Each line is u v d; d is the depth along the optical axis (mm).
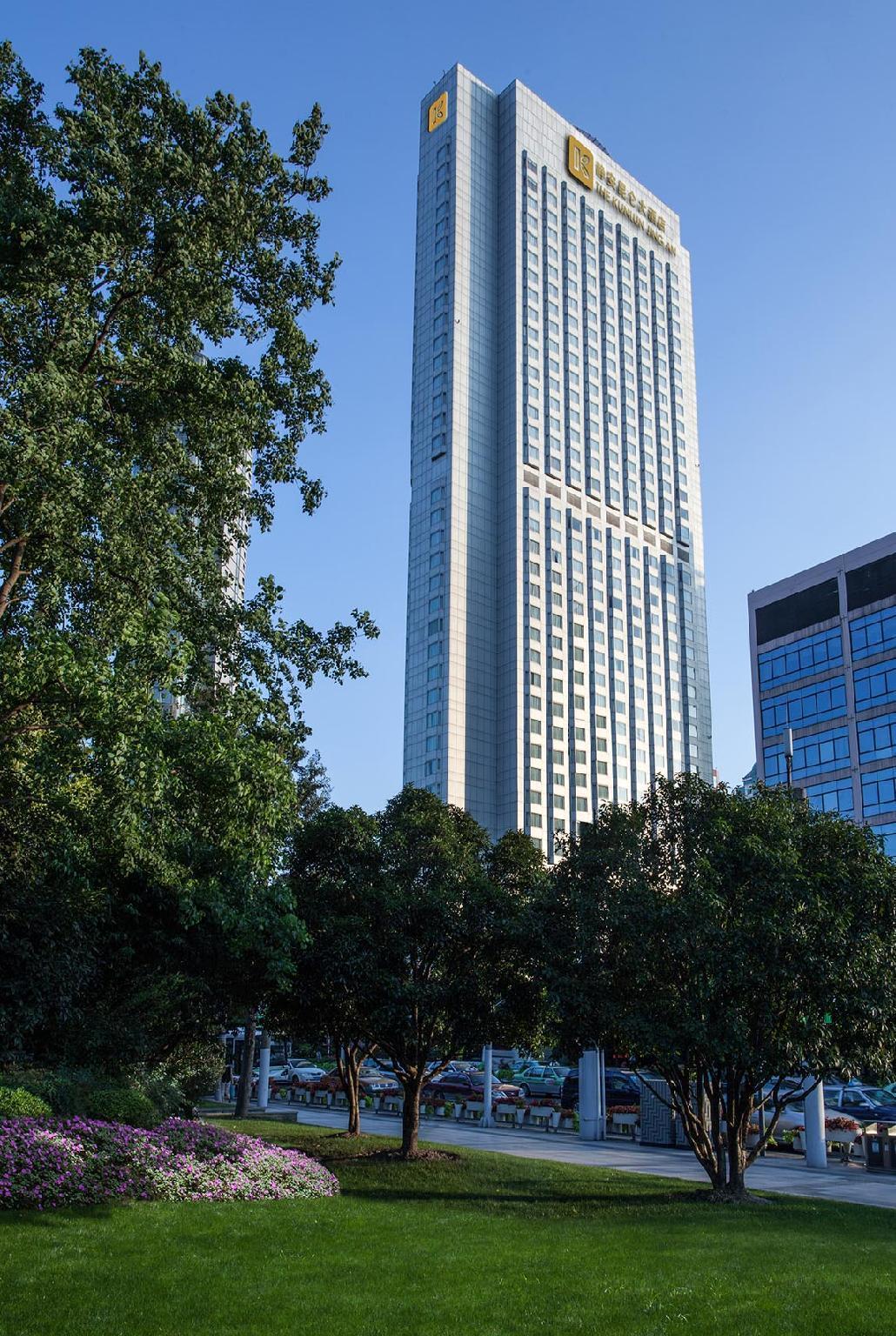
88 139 14234
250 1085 32625
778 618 74250
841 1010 16047
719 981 16016
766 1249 11820
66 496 12453
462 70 122250
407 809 21328
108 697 10977
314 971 18922
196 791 13133
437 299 116500
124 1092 15578
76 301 13062
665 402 133250
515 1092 42344
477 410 113125
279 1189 14430
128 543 13930
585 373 122500
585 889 17906
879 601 67250
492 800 103312
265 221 16688
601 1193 17469
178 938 18297
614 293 130125
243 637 16641
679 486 131375
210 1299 8648
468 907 19516
